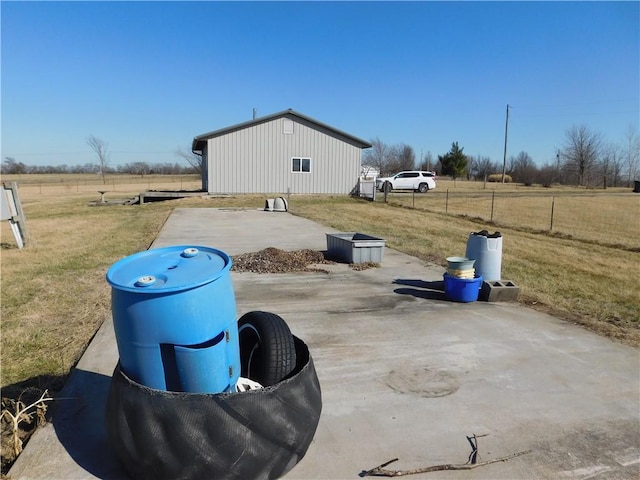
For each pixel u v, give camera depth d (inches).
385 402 118.2
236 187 938.7
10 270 281.7
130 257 97.0
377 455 95.8
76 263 305.0
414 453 96.8
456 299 210.5
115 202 892.0
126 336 83.8
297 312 193.0
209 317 84.2
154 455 80.3
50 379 130.3
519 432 105.4
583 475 90.8
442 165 2701.8
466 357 148.1
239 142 928.3
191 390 84.4
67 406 112.4
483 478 89.5
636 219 700.7
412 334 168.2
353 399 119.5
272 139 941.8
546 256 364.8
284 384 87.0
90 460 92.5
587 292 243.1
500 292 210.5
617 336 169.9
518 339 164.9
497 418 111.3
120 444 84.3
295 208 729.0
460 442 101.1
